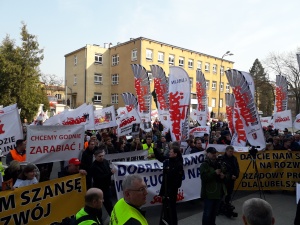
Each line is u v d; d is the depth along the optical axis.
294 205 6.96
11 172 5.00
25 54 27.72
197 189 7.11
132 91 41.16
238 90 8.05
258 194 7.97
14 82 27.19
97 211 2.89
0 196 4.11
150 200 6.45
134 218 2.22
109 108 12.47
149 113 12.25
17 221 4.22
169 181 5.20
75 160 5.06
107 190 5.58
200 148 8.16
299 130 14.20
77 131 6.56
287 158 8.09
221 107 51.00
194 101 43.62
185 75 8.57
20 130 7.17
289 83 40.88
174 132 8.74
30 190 4.37
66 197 4.74
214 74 49.47
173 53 42.47
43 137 6.14
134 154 7.75
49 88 52.19
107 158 7.42
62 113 10.30
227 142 11.08
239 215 6.27
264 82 48.19
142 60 39.06
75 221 2.77
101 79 44.84
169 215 4.96
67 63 48.38
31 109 28.38
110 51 45.41
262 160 8.05
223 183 5.16
